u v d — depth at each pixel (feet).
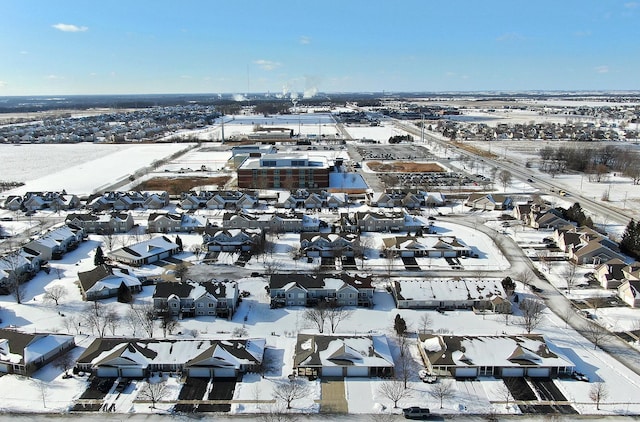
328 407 190.39
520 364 210.79
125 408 189.37
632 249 347.56
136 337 241.14
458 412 187.62
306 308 275.59
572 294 291.79
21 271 310.45
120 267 324.39
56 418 183.21
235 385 204.74
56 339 228.22
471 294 278.05
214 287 274.16
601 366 218.59
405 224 409.90
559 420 182.91
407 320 261.24
